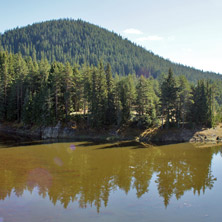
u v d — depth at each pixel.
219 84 117.31
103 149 42.97
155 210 16.67
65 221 14.81
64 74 61.47
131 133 57.84
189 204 17.86
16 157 34.34
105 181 23.45
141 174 26.25
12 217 15.32
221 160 34.34
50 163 30.95
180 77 59.69
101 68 62.09
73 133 58.56
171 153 39.84
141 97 58.53
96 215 15.71
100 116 58.88
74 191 20.41
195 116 62.88
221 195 19.86
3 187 21.09
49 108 59.16
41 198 18.67
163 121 65.12
